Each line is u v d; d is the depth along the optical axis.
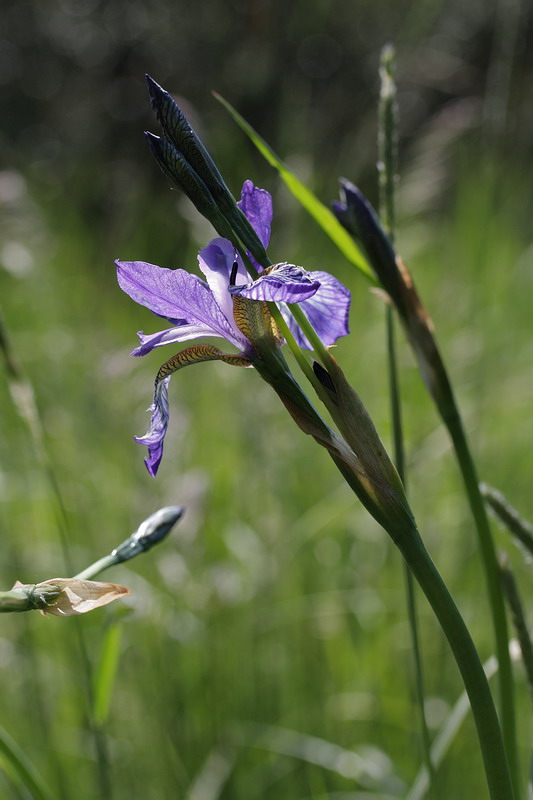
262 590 1.15
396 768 1.02
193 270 2.01
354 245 0.74
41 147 3.13
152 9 3.51
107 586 0.62
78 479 1.38
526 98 1.90
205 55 3.27
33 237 1.95
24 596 0.62
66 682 1.12
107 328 1.93
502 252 1.79
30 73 3.64
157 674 1.08
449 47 2.95
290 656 1.12
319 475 1.40
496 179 1.82
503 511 0.72
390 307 0.75
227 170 2.08
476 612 1.16
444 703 1.04
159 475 1.20
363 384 1.59
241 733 1.04
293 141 2.08
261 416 1.29
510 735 0.71
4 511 1.34
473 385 1.41
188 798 0.98
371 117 2.13
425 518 1.24
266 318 0.65
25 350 1.68
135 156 3.24
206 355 0.66
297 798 1.02
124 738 1.06
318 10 2.87
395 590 1.20
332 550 1.31
